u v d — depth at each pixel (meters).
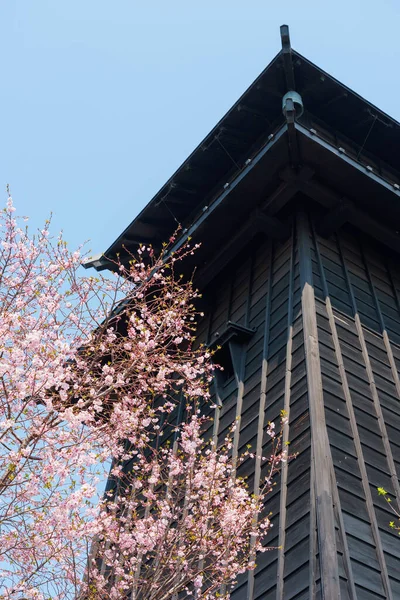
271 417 19.41
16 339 13.44
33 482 12.14
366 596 14.05
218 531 15.08
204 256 27.80
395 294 25.61
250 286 25.81
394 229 26.34
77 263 15.20
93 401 13.57
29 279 14.50
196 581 13.99
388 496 16.83
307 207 25.73
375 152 28.83
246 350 23.11
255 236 27.39
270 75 25.88
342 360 20.03
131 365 14.77
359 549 14.97
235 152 28.41
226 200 25.52
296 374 19.64
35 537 12.15
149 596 13.40
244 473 18.77
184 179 29.05
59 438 12.52
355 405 18.91
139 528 14.76
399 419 19.67
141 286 16.58
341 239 25.86
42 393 12.74
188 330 27.50
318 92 26.52
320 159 24.25
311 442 17.03
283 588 14.88
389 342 22.58
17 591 11.91
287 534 15.90
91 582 14.40
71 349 14.02
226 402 22.05
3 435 12.02
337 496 15.77
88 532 12.56
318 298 21.94
